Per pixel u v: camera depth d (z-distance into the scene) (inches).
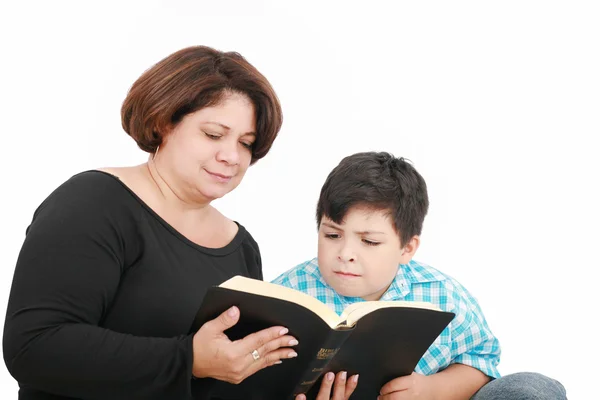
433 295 116.6
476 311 117.7
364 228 107.2
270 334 81.5
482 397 100.3
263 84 95.0
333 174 111.7
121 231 89.1
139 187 94.2
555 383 100.8
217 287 78.5
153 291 90.0
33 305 82.4
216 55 95.7
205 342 81.0
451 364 115.3
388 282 112.7
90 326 83.0
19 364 81.7
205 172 93.7
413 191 111.7
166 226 93.4
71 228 85.6
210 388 89.7
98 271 85.8
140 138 94.5
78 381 81.7
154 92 92.1
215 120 92.2
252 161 100.6
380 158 113.3
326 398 94.9
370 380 98.8
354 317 88.2
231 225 106.5
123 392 82.4
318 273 116.7
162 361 81.5
